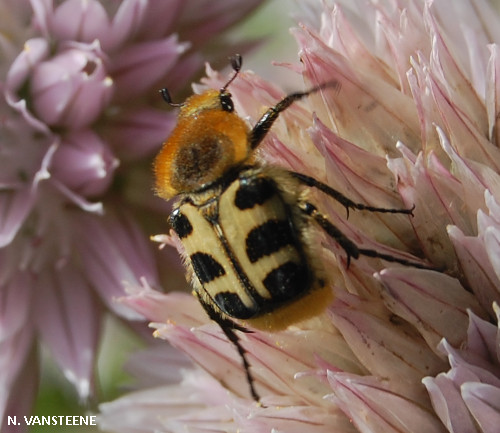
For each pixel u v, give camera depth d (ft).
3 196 0.27
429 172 0.22
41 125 0.27
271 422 0.23
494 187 0.22
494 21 0.24
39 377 0.28
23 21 0.28
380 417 0.22
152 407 0.27
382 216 0.23
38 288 0.28
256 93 0.24
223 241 0.23
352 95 0.23
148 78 0.27
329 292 0.22
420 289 0.22
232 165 0.23
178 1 0.28
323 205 0.23
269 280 0.22
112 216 0.28
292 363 0.23
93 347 0.28
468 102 0.23
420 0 0.24
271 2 0.31
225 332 0.23
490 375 0.22
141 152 0.27
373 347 0.22
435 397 0.22
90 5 0.27
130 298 0.24
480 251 0.22
